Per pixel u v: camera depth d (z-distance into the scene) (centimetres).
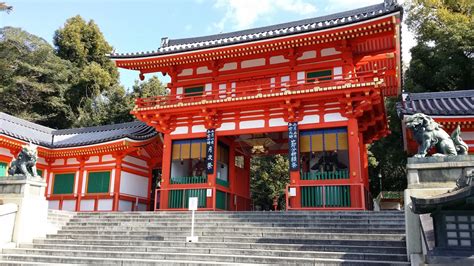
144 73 2514
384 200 3547
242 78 2291
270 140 2400
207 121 2186
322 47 2123
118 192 2517
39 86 4631
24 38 4850
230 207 2309
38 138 2781
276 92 2031
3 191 1627
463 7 3856
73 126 4972
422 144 1077
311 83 1975
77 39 5625
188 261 1168
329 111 1994
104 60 5791
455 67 3216
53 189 2739
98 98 5131
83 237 1573
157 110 2236
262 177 4122
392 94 2614
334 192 1873
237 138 2472
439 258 779
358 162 1877
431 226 988
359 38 1984
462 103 1964
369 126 2288
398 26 1861
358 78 1914
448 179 1023
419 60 3503
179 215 1756
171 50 2233
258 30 2483
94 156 2680
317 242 1267
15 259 1333
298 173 1945
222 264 1116
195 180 2169
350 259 1109
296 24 2380
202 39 2614
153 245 1396
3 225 1498
